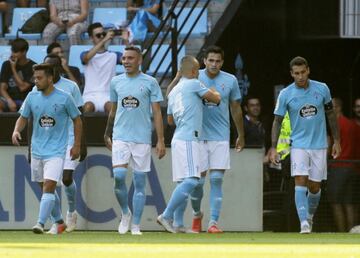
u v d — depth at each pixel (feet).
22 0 169.68
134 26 159.33
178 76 123.44
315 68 166.40
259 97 163.12
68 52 163.73
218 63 122.72
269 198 132.87
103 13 165.78
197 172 117.08
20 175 132.98
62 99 113.39
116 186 118.01
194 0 162.91
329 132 143.02
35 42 164.45
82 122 123.03
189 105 116.98
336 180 132.98
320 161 122.72
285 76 163.73
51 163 113.91
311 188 123.95
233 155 132.26
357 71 167.22
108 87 150.30
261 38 162.30
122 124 117.19
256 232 130.00
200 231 126.41
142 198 118.52
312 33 157.69
